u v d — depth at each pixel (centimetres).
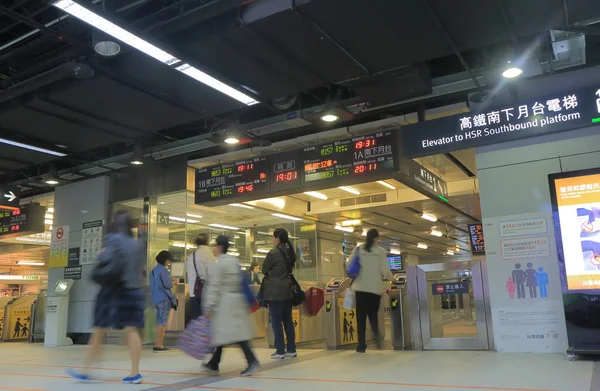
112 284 496
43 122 789
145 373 557
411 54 597
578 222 572
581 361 532
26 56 698
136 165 995
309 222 1454
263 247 1389
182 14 528
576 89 628
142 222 1062
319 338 940
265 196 886
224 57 592
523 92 680
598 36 605
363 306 689
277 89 681
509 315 645
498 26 539
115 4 556
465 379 453
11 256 2164
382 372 508
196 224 1219
